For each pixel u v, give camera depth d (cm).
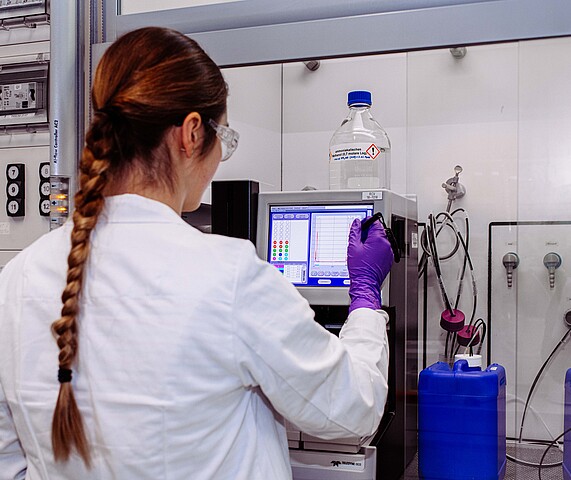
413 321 155
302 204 160
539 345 145
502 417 146
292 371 83
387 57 199
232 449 85
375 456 135
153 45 87
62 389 79
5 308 88
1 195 227
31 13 218
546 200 145
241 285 82
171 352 79
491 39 141
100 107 87
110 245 84
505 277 148
